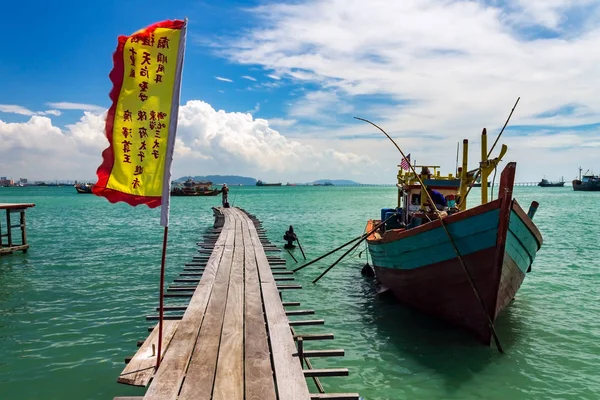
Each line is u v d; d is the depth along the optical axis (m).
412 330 9.68
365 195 117.75
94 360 7.91
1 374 7.35
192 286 10.37
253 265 11.70
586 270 16.12
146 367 5.31
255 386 4.77
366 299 12.34
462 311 8.95
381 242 11.12
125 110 4.74
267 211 52.06
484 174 10.16
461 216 8.37
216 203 70.69
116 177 4.76
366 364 7.92
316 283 14.48
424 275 9.50
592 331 9.53
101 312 10.74
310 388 7.05
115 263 17.55
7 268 16.39
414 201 12.59
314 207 60.91
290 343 6.08
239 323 6.89
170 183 4.88
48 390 6.83
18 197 98.62
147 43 4.75
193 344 6.00
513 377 7.38
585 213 46.03
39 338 8.95
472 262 8.40
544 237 25.83
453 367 7.76
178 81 4.80
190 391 4.64
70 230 30.05
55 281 14.16
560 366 7.79
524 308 11.30
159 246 22.56
